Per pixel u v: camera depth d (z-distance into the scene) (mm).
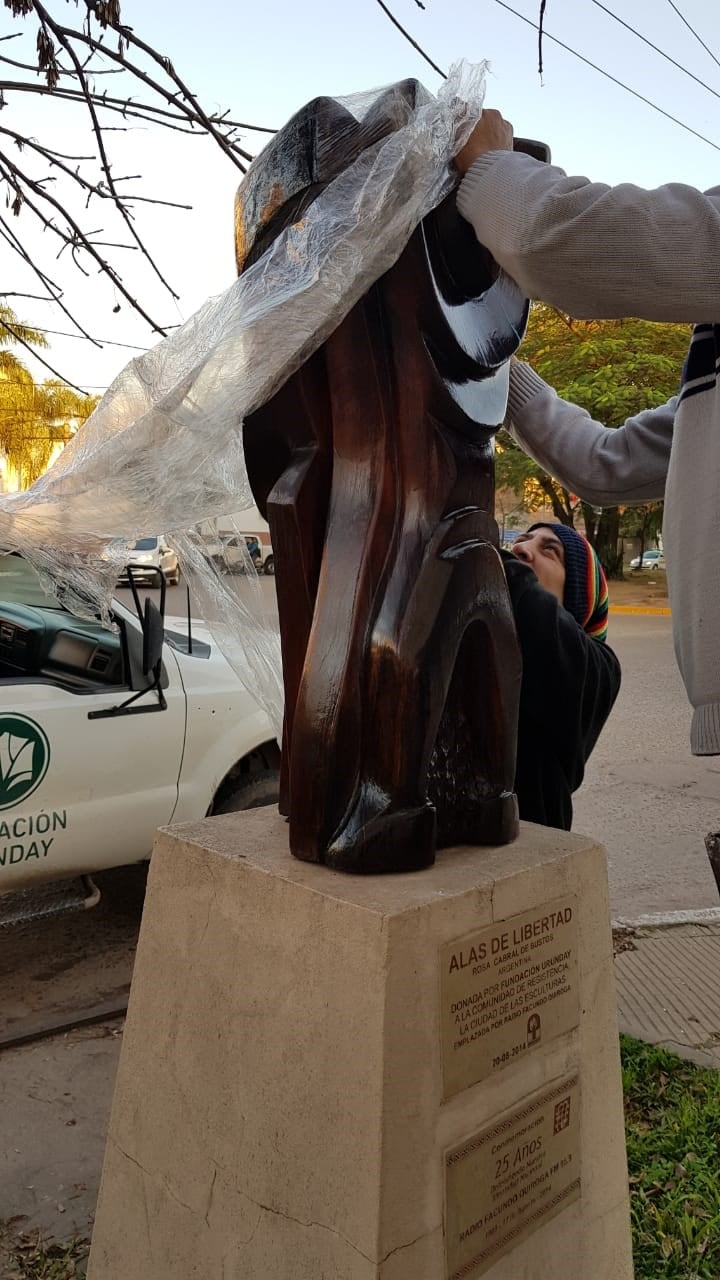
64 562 1863
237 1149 1218
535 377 1938
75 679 3246
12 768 3002
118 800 3240
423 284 1201
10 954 3428
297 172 1202
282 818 1461
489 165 1151
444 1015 1130
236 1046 1228
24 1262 1951
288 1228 1152
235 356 1233
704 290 1098
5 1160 2293
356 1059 1090
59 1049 2805
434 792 1321
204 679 3482
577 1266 1345
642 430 1783
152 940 1358
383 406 1229
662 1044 2611
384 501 1228
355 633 1216
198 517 1560
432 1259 1120
